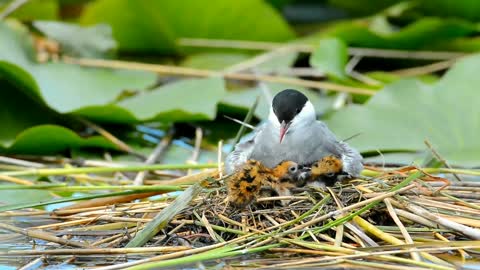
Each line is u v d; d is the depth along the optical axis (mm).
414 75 16469
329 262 9078
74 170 11789
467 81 13914
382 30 17703
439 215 9828
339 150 11016
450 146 12945
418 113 13609
